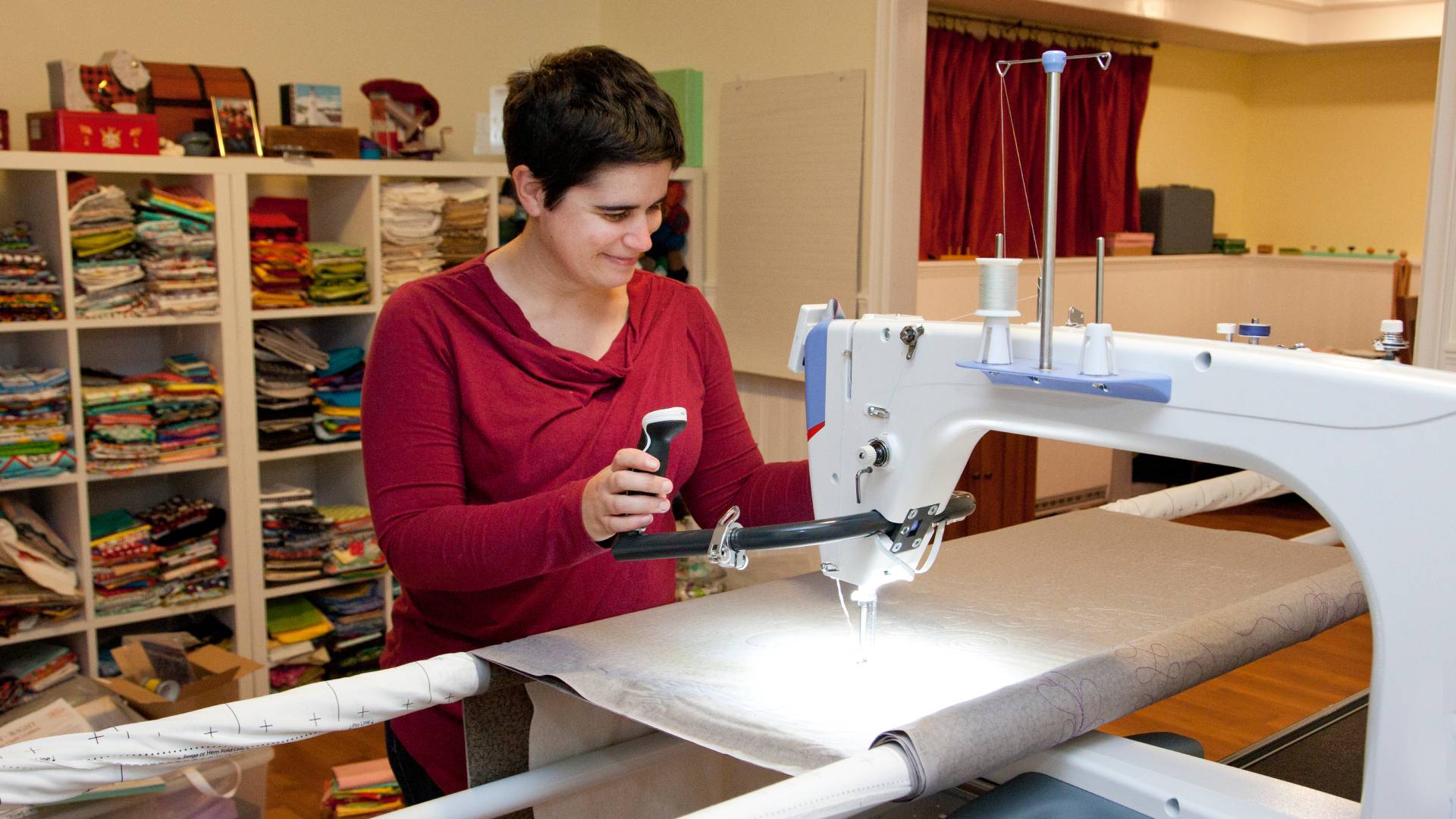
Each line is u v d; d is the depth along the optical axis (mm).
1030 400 924
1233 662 1157
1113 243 5598
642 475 995
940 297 4910
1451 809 730
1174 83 6234
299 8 3629
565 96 1145
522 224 3814
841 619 1230
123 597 3102
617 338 1352
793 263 3732
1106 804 941
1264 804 887
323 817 2682
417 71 3904
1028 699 934
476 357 1250
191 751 940
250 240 3258
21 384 2930
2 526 2908
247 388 3221
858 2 3439
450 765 1303
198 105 3182
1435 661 723
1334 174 6367
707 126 4012
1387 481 734
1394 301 5578
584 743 1190
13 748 893
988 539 1564
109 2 3303
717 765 1317
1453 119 2609
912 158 3457
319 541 3379
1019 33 5203
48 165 2863
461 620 1315
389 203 3402
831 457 1102
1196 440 830
